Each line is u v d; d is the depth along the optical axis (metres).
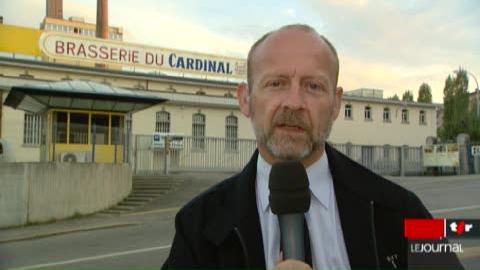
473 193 20.48
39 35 39.12
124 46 40.44
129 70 40.78
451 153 35.50
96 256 10.59
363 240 1.82
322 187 1.89
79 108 21.56
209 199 1.98
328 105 1.81
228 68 43.75
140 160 29.73
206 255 1.88
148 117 36.19
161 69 41.41
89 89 21.52
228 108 39.03
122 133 22.03
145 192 21.59
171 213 17.88
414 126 48.19
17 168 17.17
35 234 14.71
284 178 1.74
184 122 37.41
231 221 1.86
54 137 21.22
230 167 32.69
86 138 21.62
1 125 31.42
